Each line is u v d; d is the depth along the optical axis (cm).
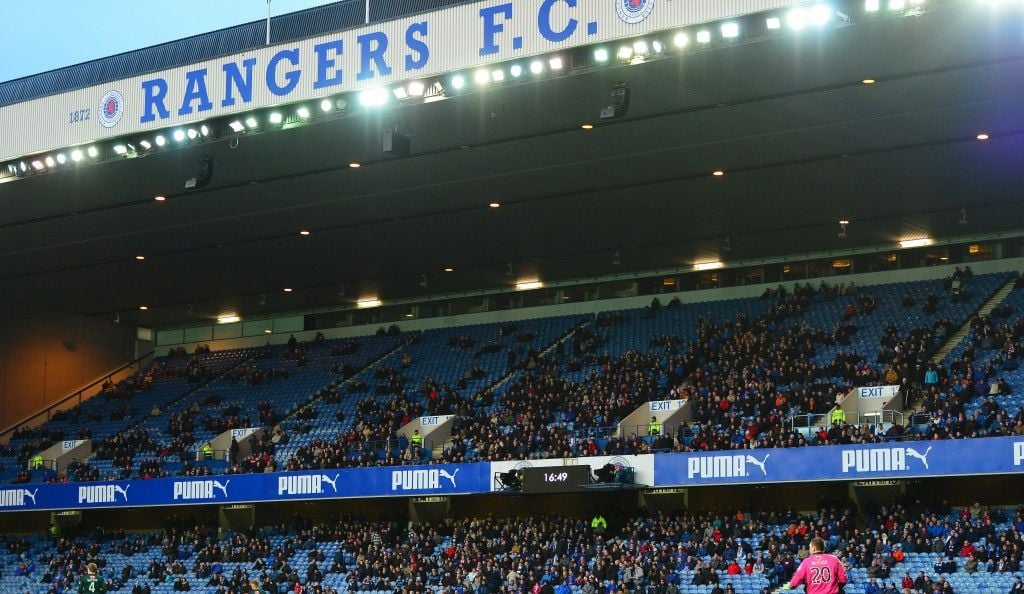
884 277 5625
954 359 4844
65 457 6141
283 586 4794
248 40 3972
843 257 5725
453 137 4075
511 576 4319
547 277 6244
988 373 4606
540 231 5325
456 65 3591
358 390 6172
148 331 7538
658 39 3362
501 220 5144
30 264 5931
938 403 4384
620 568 4212
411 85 3697
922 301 5378
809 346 5203
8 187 4622
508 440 4878
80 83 4297
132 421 6575
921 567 3928
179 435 6188
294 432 5853
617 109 3531
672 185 4622
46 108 4319
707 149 4203
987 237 5397
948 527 4059
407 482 4900
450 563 4559
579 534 4566
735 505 4666
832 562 2025
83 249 5641
